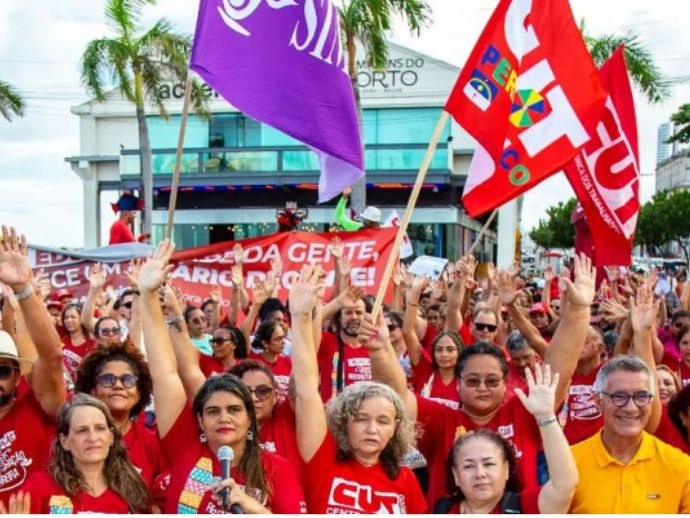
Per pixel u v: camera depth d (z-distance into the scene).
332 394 7.36
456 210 32.00
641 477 4.52
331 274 10.73
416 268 14.23
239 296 9.73
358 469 4.54
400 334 7.54
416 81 32.03
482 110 6.94
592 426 6.72
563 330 5.42
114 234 14.90
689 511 4.47
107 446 4.33
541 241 83.62
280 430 5.27
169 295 5.77
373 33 19.69
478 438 4.40
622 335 7.27
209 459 4.48
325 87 6.92
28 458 5.02
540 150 7.02
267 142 32.97
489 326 7.93
